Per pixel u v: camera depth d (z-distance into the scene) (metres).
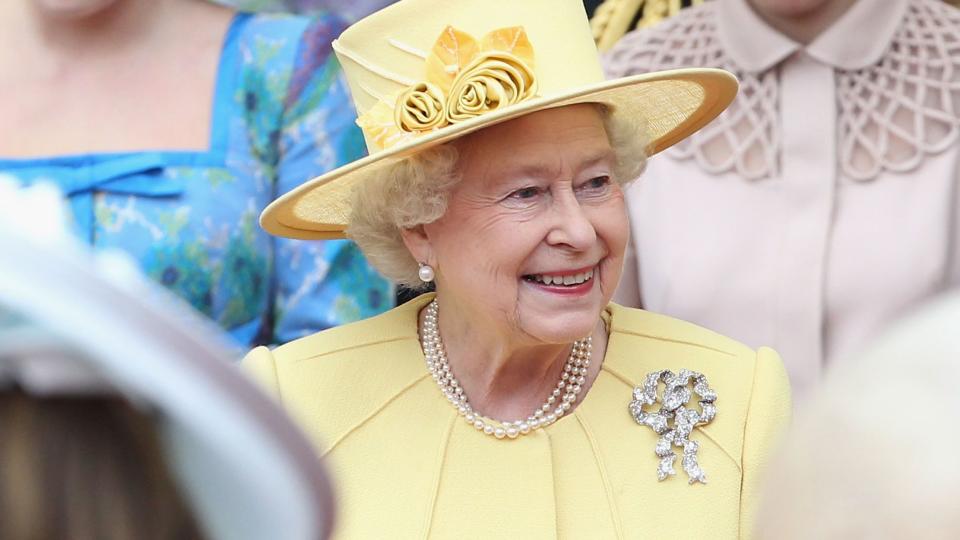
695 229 13.56
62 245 3.96
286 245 13.82
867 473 4.42
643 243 13.75
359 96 10.62
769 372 10.69
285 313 13.83
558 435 10.45
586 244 9.62
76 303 3.86
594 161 9.85
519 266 9.80
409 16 10.17
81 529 4.33
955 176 13.20
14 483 4.31
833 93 13.45
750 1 13.76
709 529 10.08
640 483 10.25
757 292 13.22
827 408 4.62
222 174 13.66
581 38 10.17
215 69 14.01
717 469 10.28
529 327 9.89
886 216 13.16
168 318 3.94
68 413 4.36
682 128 11.49
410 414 10.59
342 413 10.64
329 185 10.59
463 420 10.52
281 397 10.78
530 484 10.20
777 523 4.70
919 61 13.33
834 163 13.34
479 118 9.41
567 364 10.62
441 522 10.16
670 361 10.75
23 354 4.21
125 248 13.21
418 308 11.17
